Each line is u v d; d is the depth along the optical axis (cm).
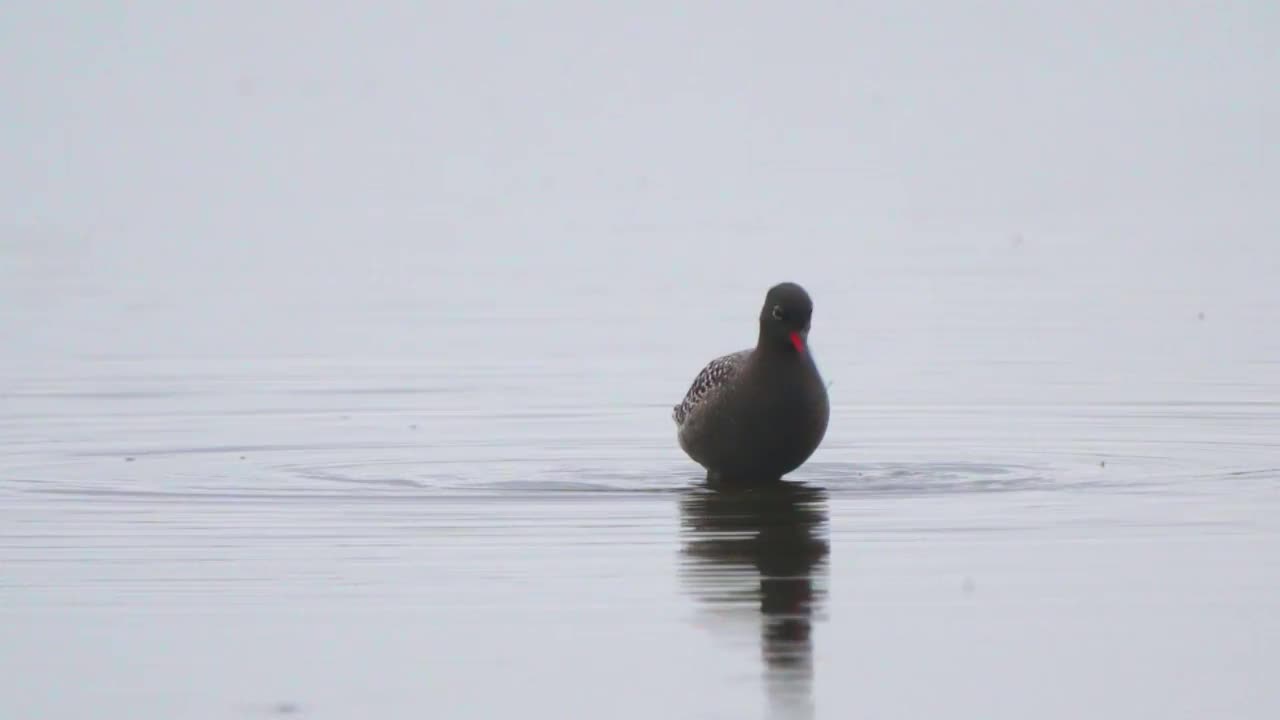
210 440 1995
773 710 1129
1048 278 3375
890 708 1130
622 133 7325
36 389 2355
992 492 1678
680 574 1408
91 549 1502
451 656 1228
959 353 2561
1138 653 1217
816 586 1370
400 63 9656
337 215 4809
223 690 1177
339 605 1341
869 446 1928
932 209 4700
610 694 1155
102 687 1183
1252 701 1138
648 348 2677
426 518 1598
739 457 1709
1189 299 3064
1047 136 6769
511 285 3441
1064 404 2156
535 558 1458
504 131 7469
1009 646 1234
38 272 3688
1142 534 1509
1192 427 2005
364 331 2872
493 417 2134
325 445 1966
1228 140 6331
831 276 3469
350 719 1127
